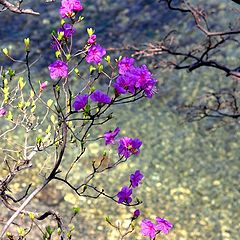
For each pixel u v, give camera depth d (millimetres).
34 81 17172
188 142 16047
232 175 15023
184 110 16984
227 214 13734
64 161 14500
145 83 4434
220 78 17891
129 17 19953
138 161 15125
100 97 4367
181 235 12875
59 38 4520
